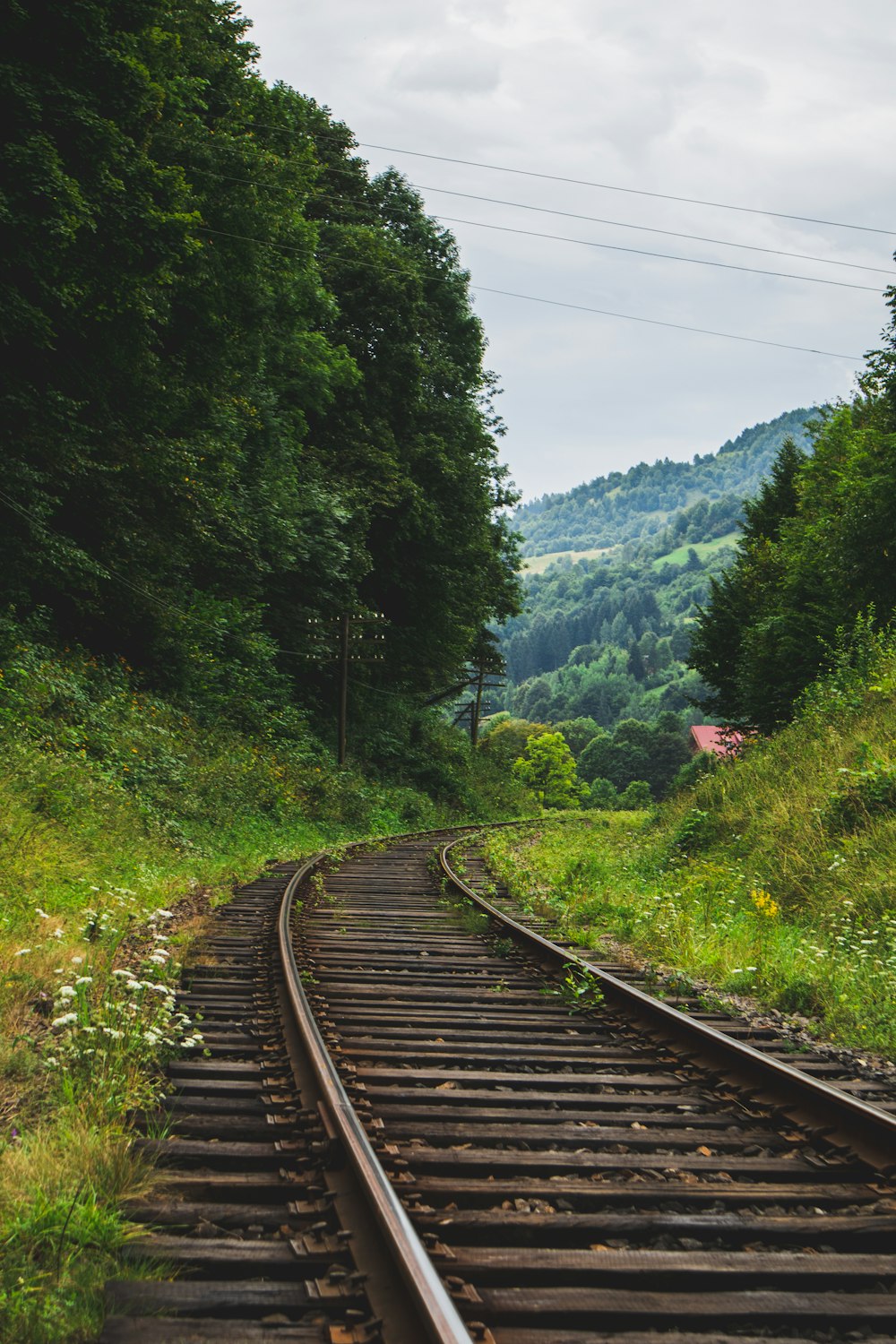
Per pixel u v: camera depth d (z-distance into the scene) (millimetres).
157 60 18453
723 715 41281
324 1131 4430
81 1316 2920
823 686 21391
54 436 17688
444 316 47375
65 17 14516
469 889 14867
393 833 33156
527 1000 8016
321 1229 3461
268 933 10328
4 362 17016
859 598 27656
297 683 39062
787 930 10695
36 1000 6391
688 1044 6422
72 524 20766
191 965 8508
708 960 9758
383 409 40125
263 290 23969
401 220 46875
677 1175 4293
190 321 22469
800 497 39531
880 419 31500
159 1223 3580
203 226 21781
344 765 36094
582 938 11117
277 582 34438
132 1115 4656
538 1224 3625
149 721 21000
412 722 48562
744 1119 5051
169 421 22188
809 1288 3334
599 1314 3041
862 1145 4559
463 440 44312
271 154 23375
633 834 24891
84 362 18203
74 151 14875
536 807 62750
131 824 15234
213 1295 3033
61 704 17438
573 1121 4969
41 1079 5043
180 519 23188
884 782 13070
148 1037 5309
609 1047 6590
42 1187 3691
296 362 32750
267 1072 5527
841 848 12477
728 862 14602
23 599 18266
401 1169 4121
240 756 24609
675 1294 3189
